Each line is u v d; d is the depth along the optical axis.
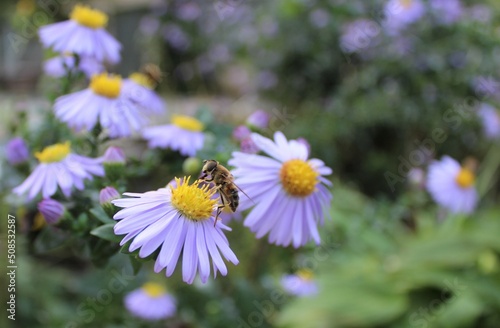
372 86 0.52
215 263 0.18
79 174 0.22
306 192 0.22
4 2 0.69
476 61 0.50
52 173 0.23
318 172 0.22
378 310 0.39
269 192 0.21
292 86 0.61
